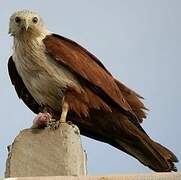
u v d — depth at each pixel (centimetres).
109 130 1245
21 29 1210
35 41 1205
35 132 963
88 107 1198
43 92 1205
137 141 1234
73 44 1231
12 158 952
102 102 1195
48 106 1220
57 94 1198
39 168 941
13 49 1232
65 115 1159
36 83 1204
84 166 984
